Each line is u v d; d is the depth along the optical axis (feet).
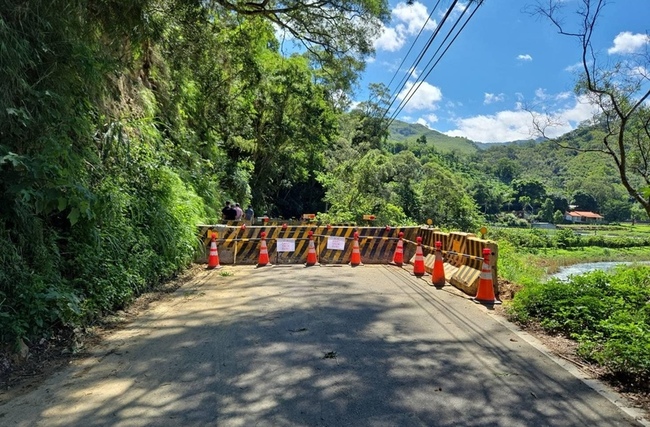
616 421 12.28
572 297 23.02
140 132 35.83
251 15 45.88
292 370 15.67
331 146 140.67
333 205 94.68
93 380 15.01
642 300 25.39
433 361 16.69
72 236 22.94
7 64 17.65
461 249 31.60
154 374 15.44
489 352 17.76
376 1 44.93
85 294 21.61
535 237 165.17
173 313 23.68
